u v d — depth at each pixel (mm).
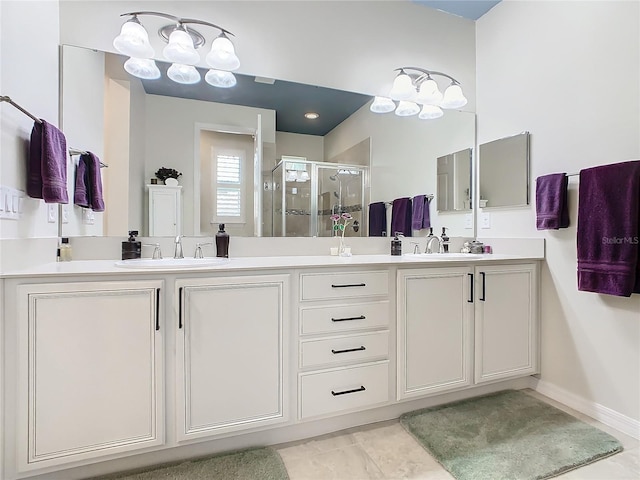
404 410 1842
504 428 1685
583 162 1881
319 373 1588
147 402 1319
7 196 1197
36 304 1185
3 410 1154
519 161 2260
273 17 2090
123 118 1822
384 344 1710
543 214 2010
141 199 1861
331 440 1605
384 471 1395
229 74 2014
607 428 1720
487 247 2479
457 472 1371
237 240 2045
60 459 1217
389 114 2393
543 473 1365
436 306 1821
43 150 1338
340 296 1630
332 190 2256
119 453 1292
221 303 1421
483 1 2412
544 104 2102
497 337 1984
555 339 2031
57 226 1672
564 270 1981
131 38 1669
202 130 1975
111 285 1270
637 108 1639
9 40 1217
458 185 2566
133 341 1299
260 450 1503
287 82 2133
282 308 1520
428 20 2488
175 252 1828
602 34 1789
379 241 2379
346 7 2270
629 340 1685
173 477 1320
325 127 2230
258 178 2090
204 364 1398
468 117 2578
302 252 2184
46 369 1198
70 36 1724
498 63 2424
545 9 2092
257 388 1480
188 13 1903
